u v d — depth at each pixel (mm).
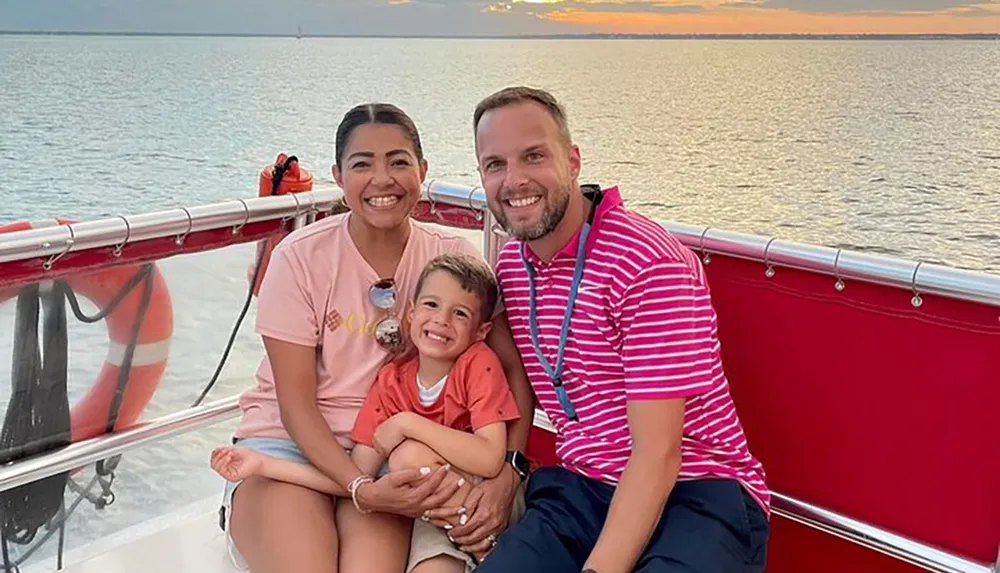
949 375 1690
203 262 2178
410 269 1982
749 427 1987
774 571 2061
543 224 1671
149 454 2803
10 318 1939
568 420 1790
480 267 1880
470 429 1892
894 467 1793
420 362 1910
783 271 1865
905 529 1799
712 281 1975
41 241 1817
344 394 1943
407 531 1834
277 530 1746
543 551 1651
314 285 1898
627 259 1620
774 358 1916
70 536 2359
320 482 1822
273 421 1968
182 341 2225
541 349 1776
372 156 1858
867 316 1770
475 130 1757
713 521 1596
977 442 1679
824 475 1893
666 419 1577
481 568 1638
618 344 1667
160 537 2094
